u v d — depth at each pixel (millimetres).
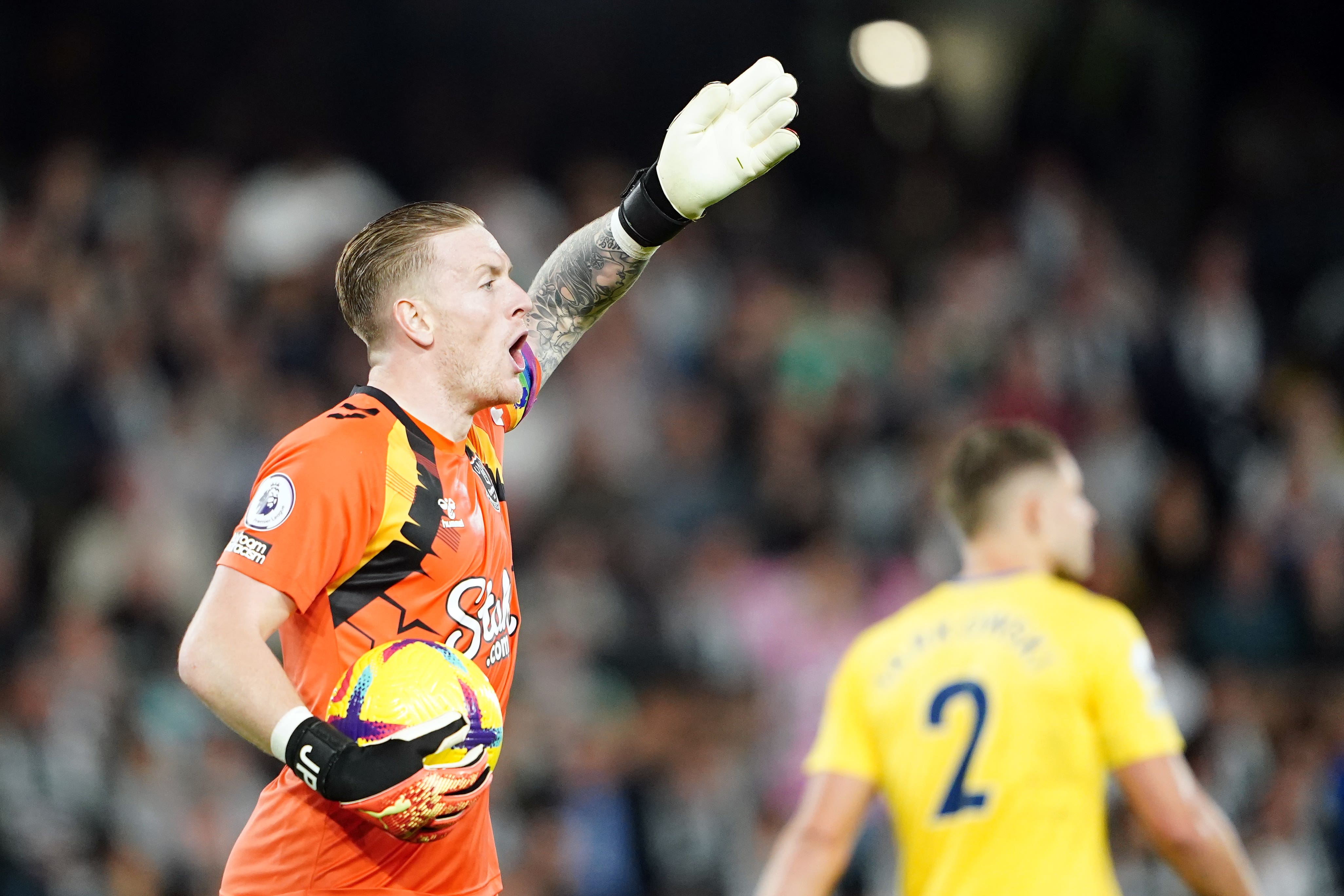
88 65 51375
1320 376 48000
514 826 30469
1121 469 43344
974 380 45500
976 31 55281
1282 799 31281
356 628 11289
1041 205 51125
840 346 45812
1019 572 16453
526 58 55750
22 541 38000
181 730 33250
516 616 12453
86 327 41812
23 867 29688
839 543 39344
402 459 11445
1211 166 57250
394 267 11781
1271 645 39500
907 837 15969
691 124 12812
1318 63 59781
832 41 56156
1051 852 15336
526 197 48812
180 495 38625
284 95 52219
